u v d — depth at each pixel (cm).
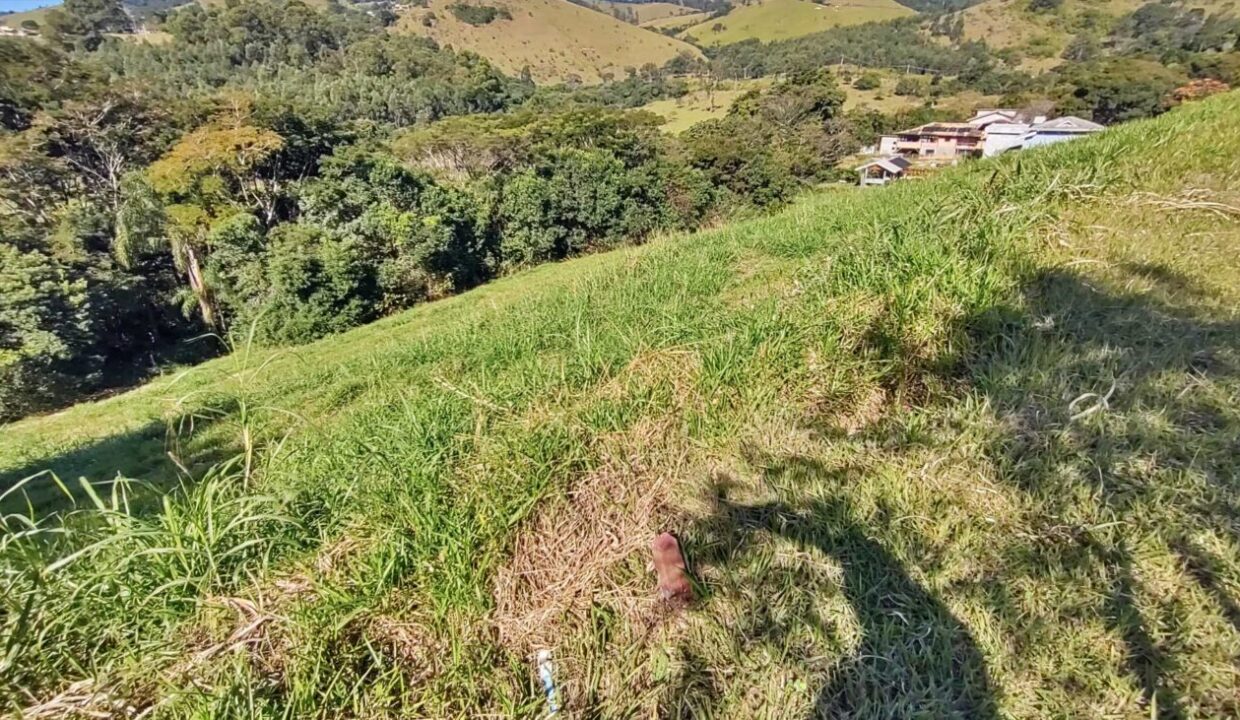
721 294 436
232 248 1948
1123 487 165
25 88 2355
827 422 221
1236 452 169
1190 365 203
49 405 1667
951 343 234
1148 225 314
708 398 241
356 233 2161
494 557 175
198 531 171
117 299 1942
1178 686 124
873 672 135
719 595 159
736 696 137
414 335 1141
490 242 2592
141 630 158
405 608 163
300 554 186
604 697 142
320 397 638
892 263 298
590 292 589
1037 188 376
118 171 2431
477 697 143
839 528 171
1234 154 385
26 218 2100
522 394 289
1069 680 128
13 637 141
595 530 189
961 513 170
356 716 138
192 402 698
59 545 183
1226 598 136
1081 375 209
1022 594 145
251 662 148
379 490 204
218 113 2603
